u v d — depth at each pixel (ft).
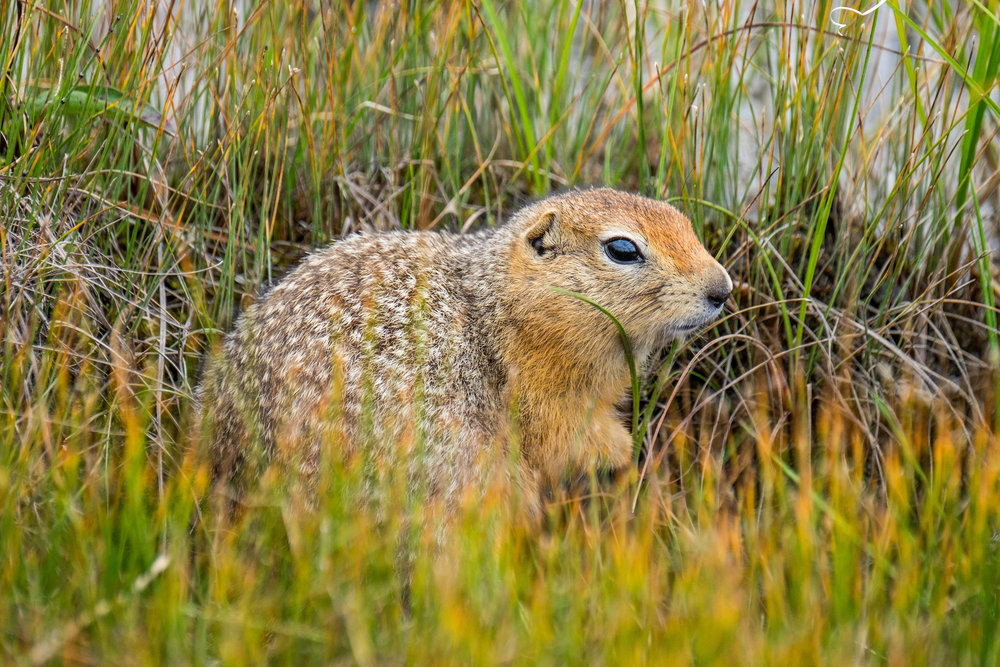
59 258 34.47
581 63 44.68
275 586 26.02
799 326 36.22
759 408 35.47
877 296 39.63
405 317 31.60
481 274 33.76
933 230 38.19
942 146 36.14
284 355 30.42
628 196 33.45
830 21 38.22
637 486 32.53
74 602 24.54
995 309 35.32
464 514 28.32
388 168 42.52
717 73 37.99
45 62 35.81
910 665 23.24
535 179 40.65
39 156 34.47
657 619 24.91
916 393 36.27
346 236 36.76
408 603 28.45
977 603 25.86
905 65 36.70
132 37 36.94
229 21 38.27
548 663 22.40
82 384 31.73
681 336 33.47
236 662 22.41
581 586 25.64
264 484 27.84
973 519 28.09
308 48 40.81
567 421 33.88
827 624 24.63
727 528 28.09
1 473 26.03
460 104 43.57
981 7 33.96
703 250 32.45
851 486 29.12
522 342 33.14
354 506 28.19
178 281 37.42
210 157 39.24
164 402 33.22
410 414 30.27
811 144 37.04
